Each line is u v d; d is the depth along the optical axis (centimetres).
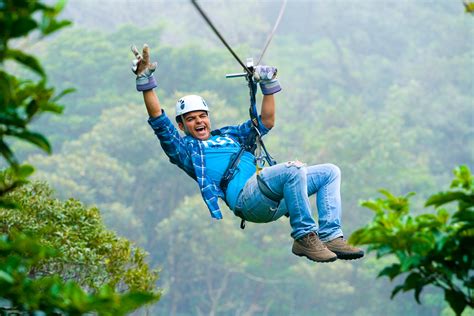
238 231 9350
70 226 1357
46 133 11581
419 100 12731
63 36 12781
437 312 9294
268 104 1023
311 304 9681
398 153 10619
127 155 10275
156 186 10100
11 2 526
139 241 9338
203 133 1035
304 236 942
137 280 1393
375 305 9412
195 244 9212
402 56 15300
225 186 1006
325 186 976
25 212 1271
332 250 951
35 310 538
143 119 10350
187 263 9319
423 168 10888
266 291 9688
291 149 10675
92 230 1403
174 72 11862
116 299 512
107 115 10581
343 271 9569
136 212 9975
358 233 706
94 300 513
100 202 9669
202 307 9625
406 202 722
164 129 993
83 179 9588
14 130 547
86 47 12550
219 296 9331
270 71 1018
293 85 13725
